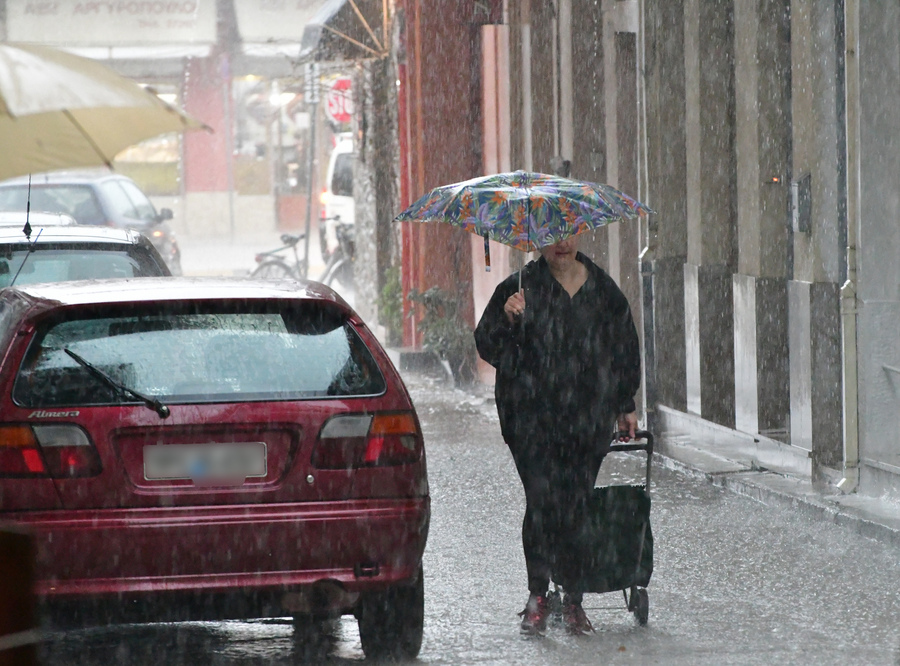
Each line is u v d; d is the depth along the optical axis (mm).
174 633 26188
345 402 22844
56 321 23078
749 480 38844
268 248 147875
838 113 36844
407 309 72938
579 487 25422
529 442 25375
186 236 162375
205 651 24906
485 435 49781
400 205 75000
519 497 38594
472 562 31125
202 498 22062
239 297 23562
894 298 36031
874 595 27891
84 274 39281
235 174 163500
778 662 23438
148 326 23219
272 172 163500
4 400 22141
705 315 45125
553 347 25266
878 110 35656
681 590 28531
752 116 41594
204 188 162500
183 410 22203
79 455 21891
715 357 45250
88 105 16672
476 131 68562
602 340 25438
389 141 79688
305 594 22359
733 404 45469
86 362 22531
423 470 23203
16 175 16516
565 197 24562
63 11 142750
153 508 21906
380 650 23656
